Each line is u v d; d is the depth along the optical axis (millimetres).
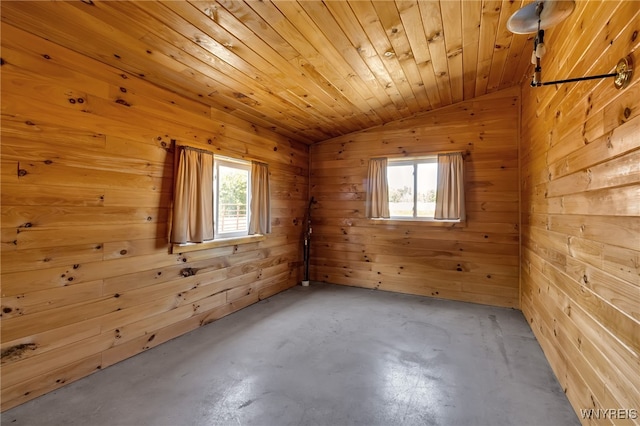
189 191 3000
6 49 1899
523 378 2264
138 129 2664
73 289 2230
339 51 2576
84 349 2281
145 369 2383
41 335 2062
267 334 3045
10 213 1925
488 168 4039
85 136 2293
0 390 1878
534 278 3061
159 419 1818
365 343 2844
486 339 2932
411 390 2113
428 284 4371
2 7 1771
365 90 3412
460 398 2027
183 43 2240
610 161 1456
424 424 1789
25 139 1984
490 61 3111
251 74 2789
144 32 2078
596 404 1583
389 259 4633
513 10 2254
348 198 4949
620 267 1356
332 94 3410
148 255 2746
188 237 3027
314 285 4969
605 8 1522
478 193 4086
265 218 4109
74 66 2227
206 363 2475
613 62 1434
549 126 2502
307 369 2383
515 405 1957
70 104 2205
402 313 3652
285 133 4590
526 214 3484
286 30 2207
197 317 3219
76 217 2246
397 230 4586
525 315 3508
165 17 1946
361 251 4848
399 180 4617
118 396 2039
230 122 3678
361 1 2025
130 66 2488
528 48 2875
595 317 1604
